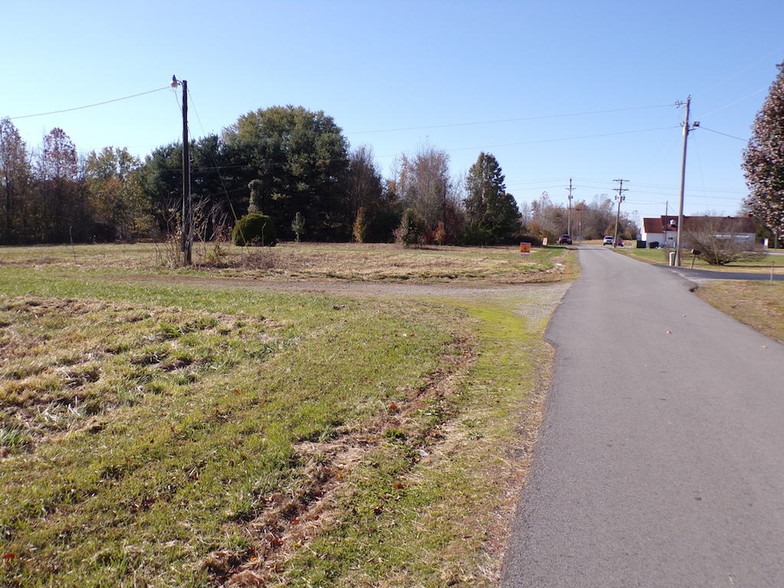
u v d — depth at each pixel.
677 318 13.29
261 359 7.83
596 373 8.06
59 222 56.56
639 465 4.85
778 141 13.22
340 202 63.62
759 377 7.85
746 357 9.13
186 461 4.57
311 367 7.48
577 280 24.06
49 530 3.52
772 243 68.06
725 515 3.97
